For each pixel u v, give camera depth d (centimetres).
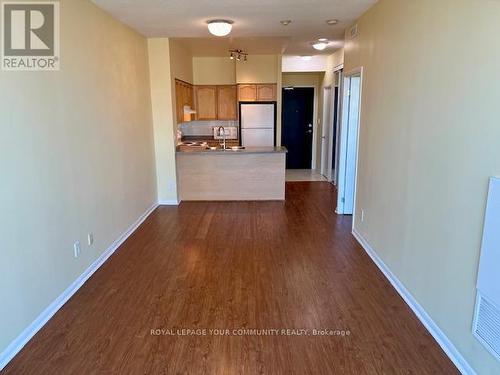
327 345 240
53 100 279
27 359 227
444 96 232
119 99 421
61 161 290
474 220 201
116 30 412
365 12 393
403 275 301
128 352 234
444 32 231
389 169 330
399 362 223
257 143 789
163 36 521
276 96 768
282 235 450
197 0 342
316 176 851
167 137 574
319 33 511
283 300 296
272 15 403
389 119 328
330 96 777
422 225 264
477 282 197
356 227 442
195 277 338
